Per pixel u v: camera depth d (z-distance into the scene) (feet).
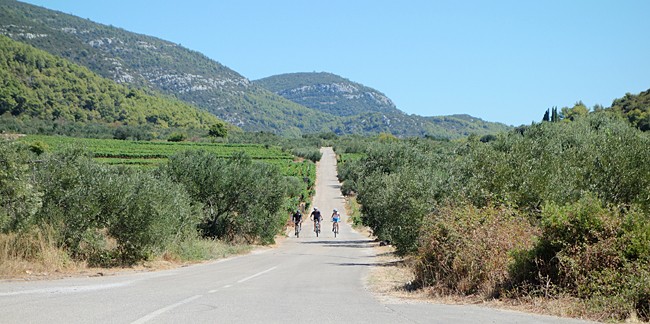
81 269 51.34
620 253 30.63
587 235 32.14
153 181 63.41
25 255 48.83
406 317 26.66
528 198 53.21
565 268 31.42
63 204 55.36
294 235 168.86
